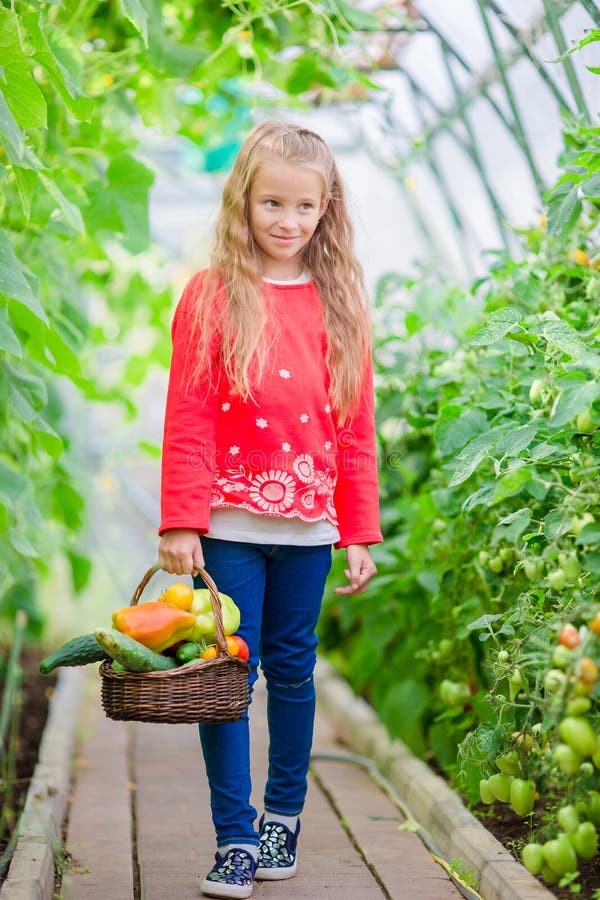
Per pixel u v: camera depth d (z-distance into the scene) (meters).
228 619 2.12
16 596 4.17
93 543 5.88
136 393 6.28
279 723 2.36
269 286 2.28
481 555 2.58
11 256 2.23
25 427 3.07
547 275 2.84
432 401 3.10
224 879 2.15
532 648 2.10
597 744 1.79
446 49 3.66
